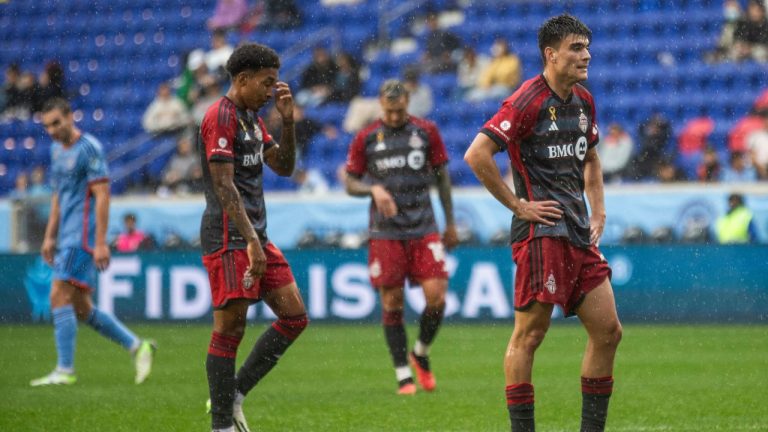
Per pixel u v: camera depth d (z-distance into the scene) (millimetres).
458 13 70688
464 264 45031
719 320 43094
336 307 45781
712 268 43250
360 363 33562
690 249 43531
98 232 28703
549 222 17203
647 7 67250
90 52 75812
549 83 17625
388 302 27406
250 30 73312
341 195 51156
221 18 74062
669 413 22844
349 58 64688
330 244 50656
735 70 62469
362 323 45500
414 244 27344
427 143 28328
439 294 27297
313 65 64750
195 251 46688
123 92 72625
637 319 43938
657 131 56188
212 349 19219
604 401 17906
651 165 55625
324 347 38000
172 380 29859
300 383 28984
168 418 23047
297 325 20156
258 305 47438
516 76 62750
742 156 54719
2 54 77188
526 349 17578
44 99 70812
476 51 68312
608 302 17656
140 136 69500
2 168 68000
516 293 17641
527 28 68500
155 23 75875
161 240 52344
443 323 45156
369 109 60875
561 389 26766
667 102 61906
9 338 42531
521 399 17453
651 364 31516
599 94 63281
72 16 77938
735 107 60969
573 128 17625
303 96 64500
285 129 20672
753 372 29516
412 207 27750
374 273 27516
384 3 72312
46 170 67000
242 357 34062
